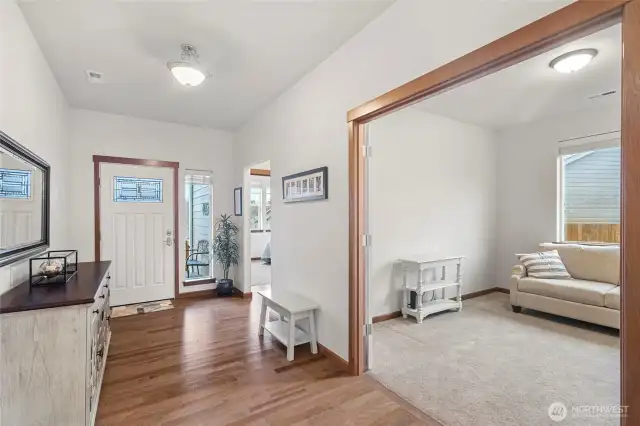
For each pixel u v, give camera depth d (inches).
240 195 203.8
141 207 187.2
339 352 110.7
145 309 174.7
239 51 112.2
